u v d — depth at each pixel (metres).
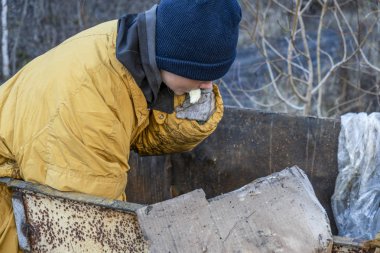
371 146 2.25
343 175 2.29
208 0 1.61
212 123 1.95
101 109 1.69
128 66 1.69
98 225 1.67
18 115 1.77
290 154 2.39
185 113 1.90
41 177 1.73
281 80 4.43
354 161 2.28
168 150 2.07
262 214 1.49
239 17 1.68
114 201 1.61
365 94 3.94
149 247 1.48
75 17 5.05
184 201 1.53
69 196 1.67
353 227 2.25
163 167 2.52
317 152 2.35
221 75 1.71
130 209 1.56
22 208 1.82
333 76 4.26
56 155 1.69
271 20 4.73
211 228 1.49
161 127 1.93
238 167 2.46
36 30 4.95
